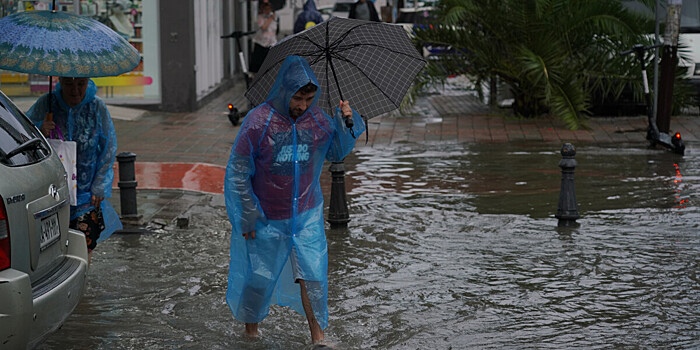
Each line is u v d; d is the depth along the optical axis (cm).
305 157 627
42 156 579
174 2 2077
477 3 2000
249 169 618
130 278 831
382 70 654
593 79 2017
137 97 2112
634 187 1282
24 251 520
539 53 1908
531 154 1583
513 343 657
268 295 646
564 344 654
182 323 706
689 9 2139
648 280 820
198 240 987
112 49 705
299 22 2072
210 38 2441
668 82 1692
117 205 1175
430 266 875
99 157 768
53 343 655
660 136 1634
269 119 614
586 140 1738
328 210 1139
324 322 645
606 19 1925
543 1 1927
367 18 2248
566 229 1029
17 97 1964
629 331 681
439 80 2053
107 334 678
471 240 980
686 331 681
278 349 650
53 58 673
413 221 1081
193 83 2112
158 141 1709
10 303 486
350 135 639
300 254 630
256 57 2192
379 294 784
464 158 1545
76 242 612
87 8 2030
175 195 1241
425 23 2098
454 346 652
